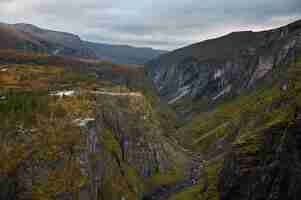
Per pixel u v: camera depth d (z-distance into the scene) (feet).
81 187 429.79
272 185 408.46
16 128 451.53
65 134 469.57
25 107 483.51
